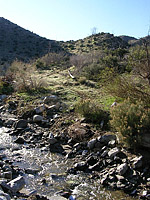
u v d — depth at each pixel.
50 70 22.25
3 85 13.32
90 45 47.75
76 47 49.75
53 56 30.41
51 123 8.11
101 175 4.87
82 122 7.56
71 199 3.99
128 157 5.29
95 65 16.84
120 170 4.75
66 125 7.60
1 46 56.09
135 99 7.25
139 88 7.62
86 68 17.03
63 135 6.87
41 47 57.69
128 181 4.52
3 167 4.84
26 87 12.81
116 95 8.25
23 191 4.04
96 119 7.54
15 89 13.09
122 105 6.27
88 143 6.12
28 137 7.27
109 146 5.91
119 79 7.99
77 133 6.68
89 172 5.08
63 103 9.96
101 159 5.44
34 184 4.46
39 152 6.19
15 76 14.52
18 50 54.78
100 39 50.72
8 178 4.39
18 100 11.07
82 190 4.32
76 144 6.29
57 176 4.83
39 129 7.82
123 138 5.53
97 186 4.48
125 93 7.84
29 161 5.59
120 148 5.72
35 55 49.78
